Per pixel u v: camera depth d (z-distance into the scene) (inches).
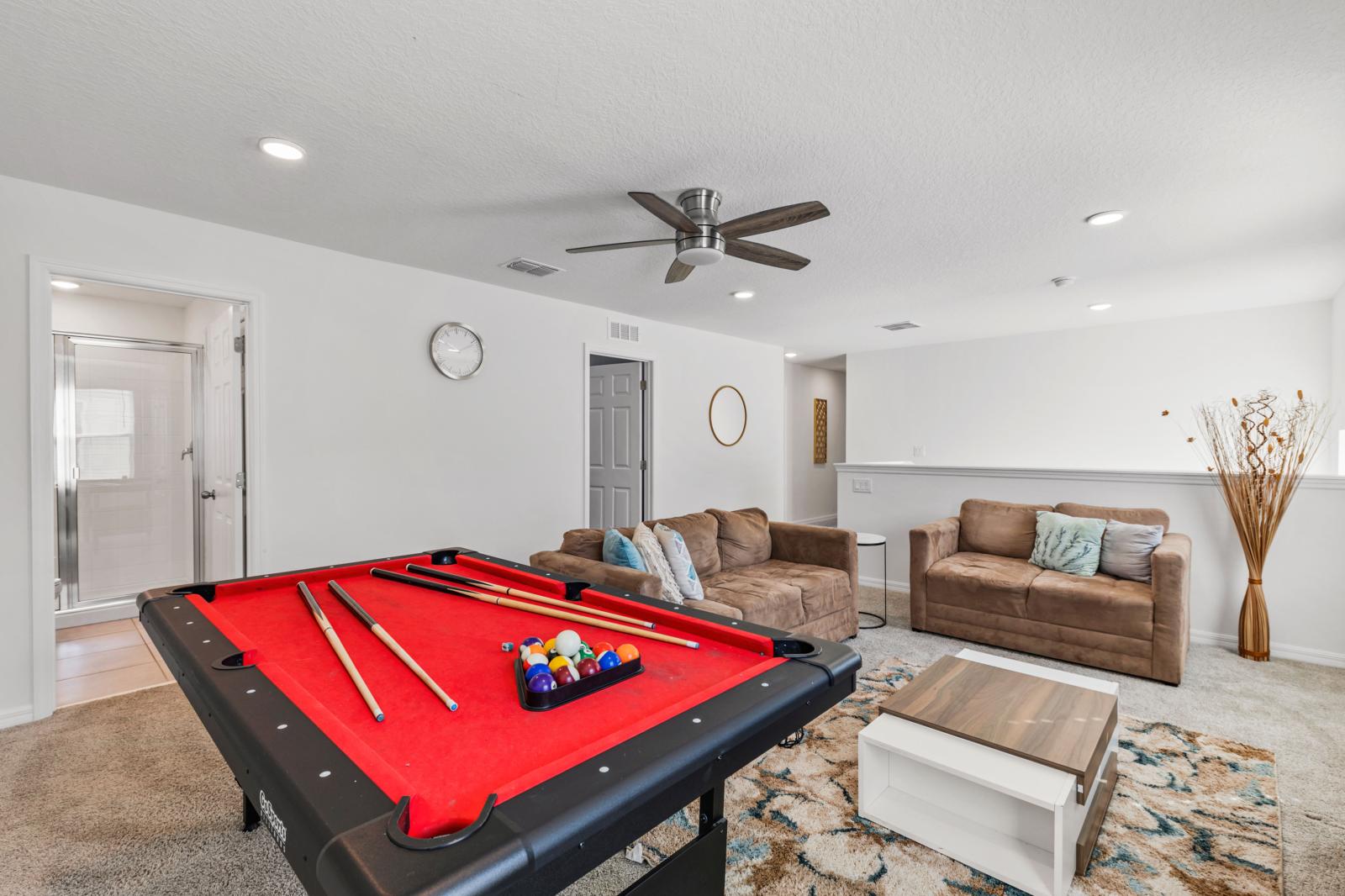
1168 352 200.8
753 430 252.2
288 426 126.6
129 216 107.3
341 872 25.6
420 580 85.9
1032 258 137.0
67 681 119.4
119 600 166.4
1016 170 93.2
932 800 78.3
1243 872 67.7
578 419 182.1
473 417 156.9
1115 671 126.3
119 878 66.4
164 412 176.1
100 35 62.1
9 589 98.7
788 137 83.6
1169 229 118.5
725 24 60.8
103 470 166.6
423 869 25.4
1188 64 67.1
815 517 334.0
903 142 85.0
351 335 135.2
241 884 65.9
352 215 112.3
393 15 59.4
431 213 111.0
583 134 83.0
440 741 40.7
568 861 30.4
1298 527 134.2
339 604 75.8
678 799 36.5
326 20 60.2
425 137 83.7
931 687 85.1
